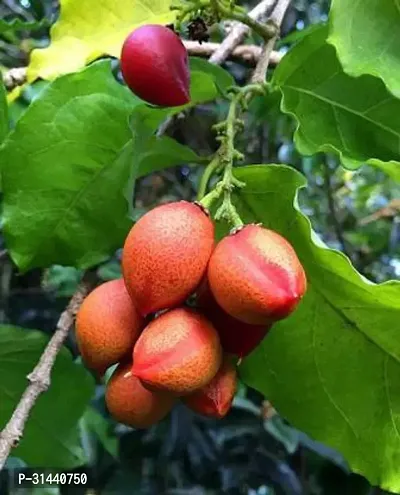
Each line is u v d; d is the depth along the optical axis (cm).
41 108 18
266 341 18
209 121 36
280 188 16
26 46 34
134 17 18
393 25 14
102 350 15
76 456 23
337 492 44
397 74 14
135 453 47
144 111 17
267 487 51
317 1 45
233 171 16
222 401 14
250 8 36
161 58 15
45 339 22
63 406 22
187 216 14
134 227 14
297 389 18
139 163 18
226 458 46
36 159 19
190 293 14
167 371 13
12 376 22
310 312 17
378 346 17
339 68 17
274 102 21
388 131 17
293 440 43
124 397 15
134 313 15
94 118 19
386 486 18
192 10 17
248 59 23
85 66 18
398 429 17
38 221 19
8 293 42
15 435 15
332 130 18
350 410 18
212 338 14
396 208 47
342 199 50
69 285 42
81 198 19
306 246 15
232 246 13
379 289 15
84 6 18
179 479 49
